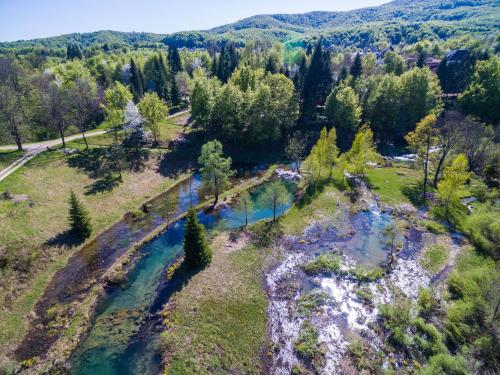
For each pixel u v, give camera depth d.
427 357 28.72
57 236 46.34
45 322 33.84
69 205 53.59
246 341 30.92
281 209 56.69
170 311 34.41
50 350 30.75
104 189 60.09
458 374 25.62
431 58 150.50
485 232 44.19
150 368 28.84
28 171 59.06
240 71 98.31
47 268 41.25
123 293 37.91
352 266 41.62
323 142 62.47
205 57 166.75
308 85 90.94
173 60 144.00
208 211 56.16
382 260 42.84
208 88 84.69
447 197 50.38
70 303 36.31
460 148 65.44
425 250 44.25
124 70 135.75
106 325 33.53
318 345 30.44
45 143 73.38
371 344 30.36
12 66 101.25
